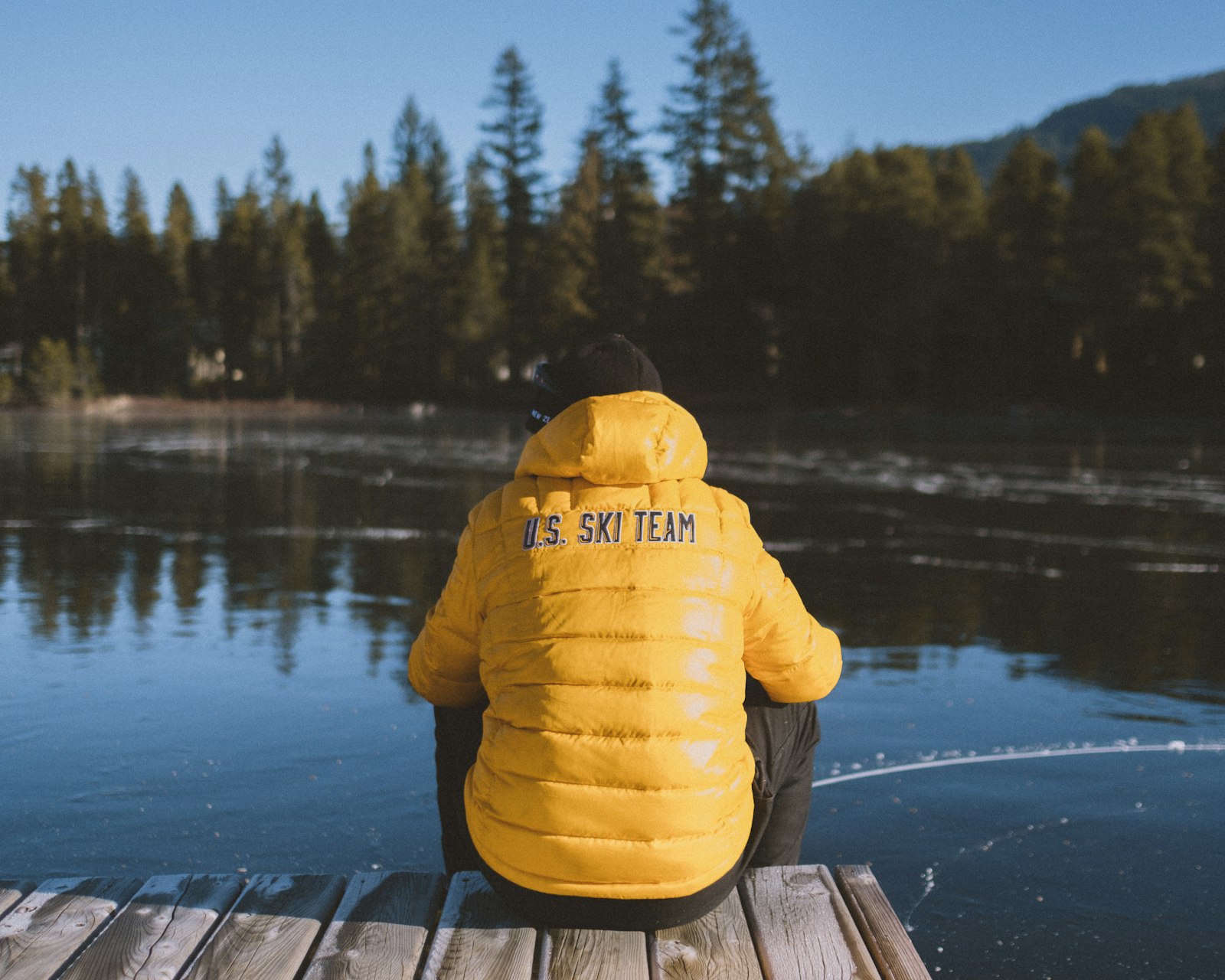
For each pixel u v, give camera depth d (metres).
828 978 1.79
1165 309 55.50
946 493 14.65
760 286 60.62
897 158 62.41
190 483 15.05
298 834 3.26
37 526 10.26
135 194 83.00
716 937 1.91
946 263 60.41
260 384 75.94
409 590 7.17
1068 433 35.97
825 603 6.99
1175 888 2.93
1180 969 2.51
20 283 79.00
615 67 63.09
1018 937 2.66
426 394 68.50
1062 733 4.29
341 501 12.97
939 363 59.25
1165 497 14.35
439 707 2.32
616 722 1.81
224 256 77.19
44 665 5.14
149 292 77.06
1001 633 6.12
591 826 1.82
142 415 56.53
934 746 4.13
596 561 1.88
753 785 2.14
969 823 3.38
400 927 1.94
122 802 3.48
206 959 1.84
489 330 70.75
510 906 1.96
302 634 5.83
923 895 2.89
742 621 1.97
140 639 5.69
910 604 6.98
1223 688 4.95
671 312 64.94
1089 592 7.44
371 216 70.56
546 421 2.20
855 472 18.17
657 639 1.84
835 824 3.38
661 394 2.11
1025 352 58.22
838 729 4.35
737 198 62.34
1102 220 54.66
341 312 73.38
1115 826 3.34
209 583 7.34
